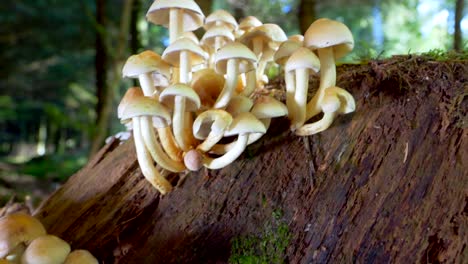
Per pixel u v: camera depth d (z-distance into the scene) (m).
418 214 0.28
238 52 0.29
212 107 0.31
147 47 1.10
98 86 0.86
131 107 0.29
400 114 0.31
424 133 0.30
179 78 0.33
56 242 0.29
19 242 0.29
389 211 0.29
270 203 0.31
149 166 0.32
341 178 0.30
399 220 0.28
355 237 0.29
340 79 0.33
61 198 0.37
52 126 2.01
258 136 0.30
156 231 0.33
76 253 0.30
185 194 0.33
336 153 0.31
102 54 0.86
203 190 0.33
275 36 0.34
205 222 0.32
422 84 0.31
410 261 0.27
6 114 1.95
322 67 0.30
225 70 0.33
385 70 0.32
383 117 0.31
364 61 0.35
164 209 0.33
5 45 1.46
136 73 0.31
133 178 0.36
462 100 0.30
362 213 0.29
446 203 0.28
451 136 0.29
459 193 0.28
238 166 0.32
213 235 0.31
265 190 0.32
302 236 0.30
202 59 0.34
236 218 0.31
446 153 0.29
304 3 0.84
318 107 0.31
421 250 0.27
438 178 0.28
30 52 1.52
